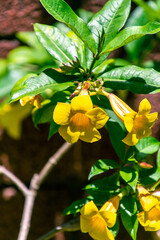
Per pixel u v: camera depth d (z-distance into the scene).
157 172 0.69
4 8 0.92
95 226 0.65
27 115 0.91
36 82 0.63
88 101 0.60
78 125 0.62
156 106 0.91
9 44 0.92
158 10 0.83
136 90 0.64
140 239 0.91
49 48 0.67
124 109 0.63
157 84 0.64
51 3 0.63
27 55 0.87
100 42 0.64
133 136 0.62
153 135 0.91
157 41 0.89
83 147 0.92
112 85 0.65
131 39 0.61
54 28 0.68
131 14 0.89
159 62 0.85
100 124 0.61
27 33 0.88
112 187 0.69
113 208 0.65
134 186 0.64
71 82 0.65
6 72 0.87
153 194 0.66
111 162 0.68
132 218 0.65
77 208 0.68
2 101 0.92
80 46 0.68
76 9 0.91
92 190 0.69
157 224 0.64
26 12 0.92
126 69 0.65
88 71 0.66
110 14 0.67
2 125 0.91
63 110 0.60
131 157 0.68
